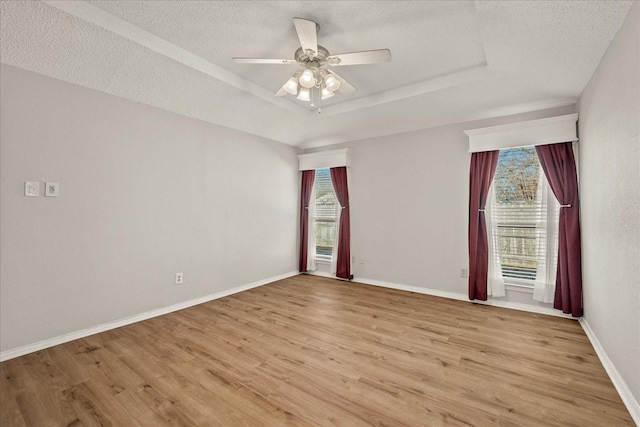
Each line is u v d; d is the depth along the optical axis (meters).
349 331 2.71
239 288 4.09
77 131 2.57
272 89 3.28
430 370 2.04
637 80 1.53
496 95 3.00
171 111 3.31
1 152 2.18
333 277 4.88
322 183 5.16
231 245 3.99
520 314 3.15
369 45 2.36
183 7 1.91
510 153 3.42
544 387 1.84
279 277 4.78
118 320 2.84
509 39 2.04
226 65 2.71
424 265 3.98
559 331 2.69
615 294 1.91
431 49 2.42
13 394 1.76
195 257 3.55
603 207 2.14
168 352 2.31
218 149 3.84
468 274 3.63
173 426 1.51
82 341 2.50
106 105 2.77
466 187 3.68
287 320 2.99
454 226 3.76
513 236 3.39
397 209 4.22
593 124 2.38
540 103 3.14
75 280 2.55
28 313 2.30
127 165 2.91
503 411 1.62
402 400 1.72
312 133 4.39
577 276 2.88
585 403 1.68
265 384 1.88
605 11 1.65
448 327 2.80
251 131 4.22
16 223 2.24
